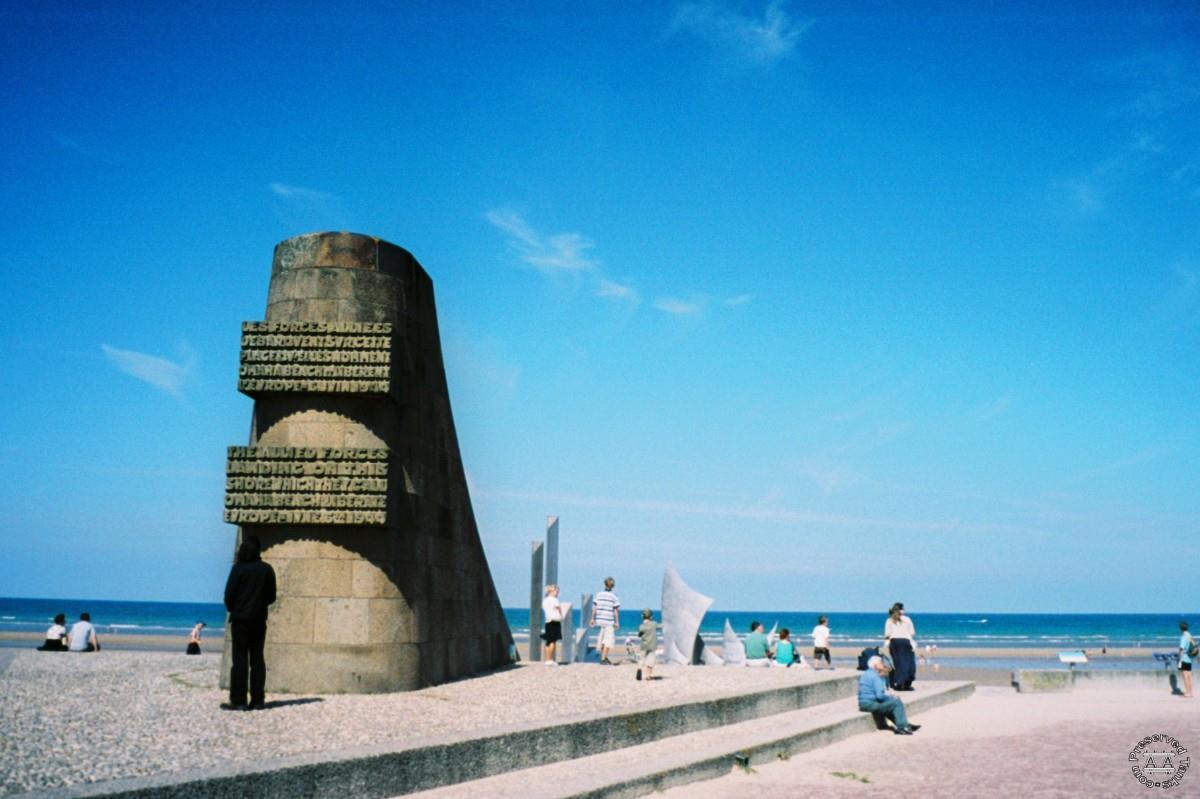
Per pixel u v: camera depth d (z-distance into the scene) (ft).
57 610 511.40
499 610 61.00
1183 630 68.13
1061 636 331.57
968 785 31.30
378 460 41.01
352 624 40.83
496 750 29.25
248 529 41.50
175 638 188.34
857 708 48.93
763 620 529.04
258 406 43.27
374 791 25.35
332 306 43.70
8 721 29.91
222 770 22.97
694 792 29.58
